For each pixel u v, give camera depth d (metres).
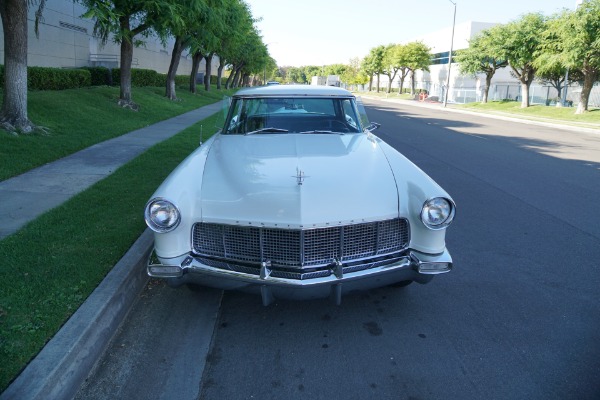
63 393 2.71
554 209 6.64
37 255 4.12
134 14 15.10
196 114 18.61
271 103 4.90
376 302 3.93
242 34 29.27
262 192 3.24
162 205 3.21
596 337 3.41
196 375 3.00
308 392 2.84
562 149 12.96
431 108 37.00
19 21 9.20
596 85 38.00
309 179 3.34
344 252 3.26
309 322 3.63
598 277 4.43
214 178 3.49
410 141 13.93
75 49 25.89
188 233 3.30
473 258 4.87
